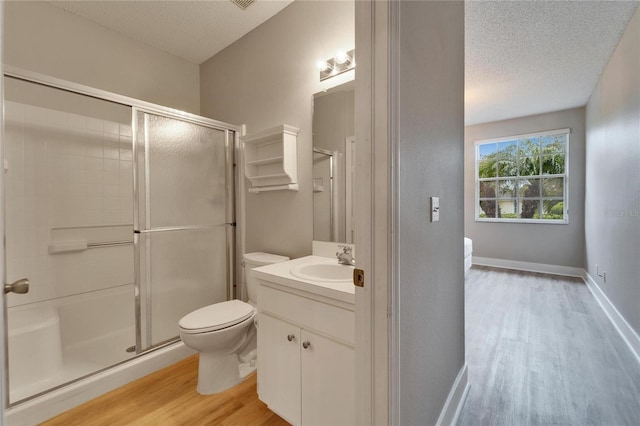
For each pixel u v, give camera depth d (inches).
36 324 70.8
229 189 102.4
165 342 85.6
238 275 103.7
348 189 73.3
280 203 90.0
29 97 79.7
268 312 59.7
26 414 59.7
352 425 46.8
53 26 85.0
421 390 45.4
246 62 99.3
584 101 158.6
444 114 54.6
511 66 120.0
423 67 44.2
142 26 94.7
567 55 111.7
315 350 51.3
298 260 72.9
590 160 150.9
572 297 134.9
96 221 91.5
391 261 34.1
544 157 182.2
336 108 75.6
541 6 85.4
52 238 83.2
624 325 97.3
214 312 73.3
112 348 82.9
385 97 33.8
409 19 39.1
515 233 190.7
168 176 88.5
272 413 63.1
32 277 79.3
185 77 114.1
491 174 199.6
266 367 60.2
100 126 92.7
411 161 40.2
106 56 95.1
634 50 88.4
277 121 90.1
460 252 67.9
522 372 77.7
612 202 112.4
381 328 34.7
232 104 104.8
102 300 91.1
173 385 73.0
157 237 86.4
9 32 78.2
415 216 41.9
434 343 51.0
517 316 114.1
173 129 89.6
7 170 76.0
